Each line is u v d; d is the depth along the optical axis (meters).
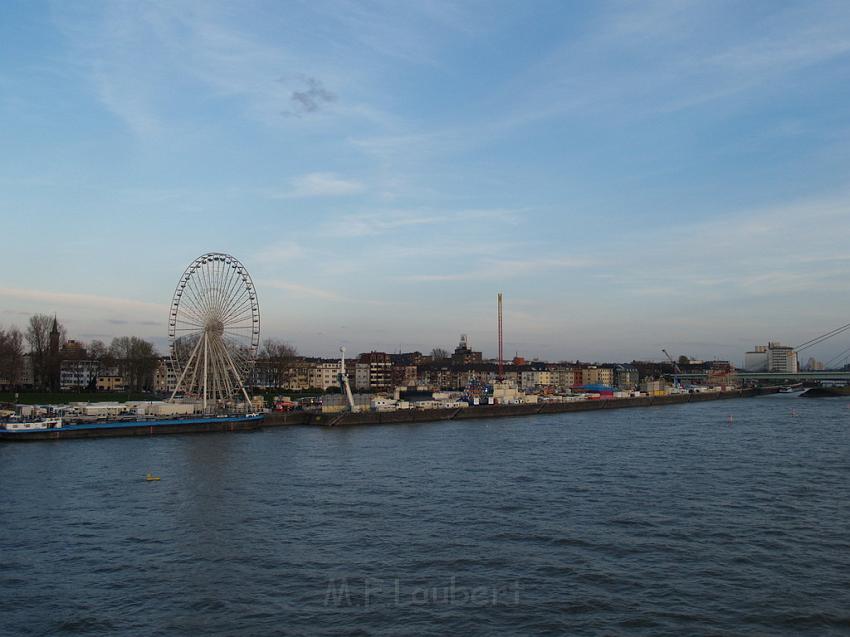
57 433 161.00
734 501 91.00
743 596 58.28
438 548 71.00
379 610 56.00
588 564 66.06
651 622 53.44
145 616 55.12
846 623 53.25
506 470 115.69
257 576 63.38
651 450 140.75
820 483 102.94
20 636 51.84
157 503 90.50
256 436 172.12
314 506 88.81
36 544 72.62
